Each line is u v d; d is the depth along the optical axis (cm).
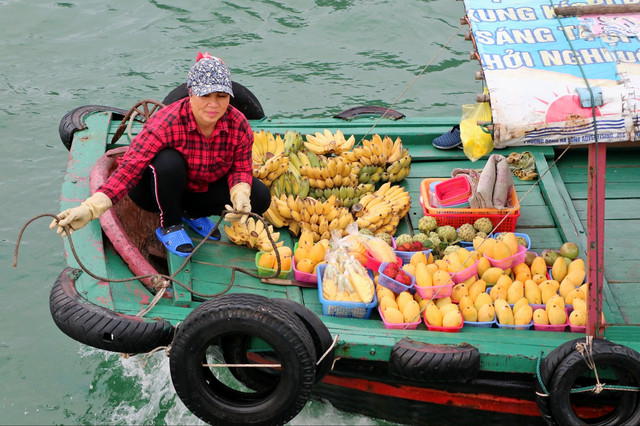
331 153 639
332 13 1051
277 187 591
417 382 460
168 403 536
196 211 540
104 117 668
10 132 824
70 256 491
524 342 446
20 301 629
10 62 940
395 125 702
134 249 496
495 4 485
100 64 936
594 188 420
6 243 688
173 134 478
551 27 457
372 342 439
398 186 623
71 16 1042
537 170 638
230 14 1050
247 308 409
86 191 559
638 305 500
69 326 436
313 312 446
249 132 501
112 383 554
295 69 931
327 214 562
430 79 915
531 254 522
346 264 499
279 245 531
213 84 456
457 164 668
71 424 524
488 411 471
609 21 458
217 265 525
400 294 479
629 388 427
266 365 429
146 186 512
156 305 466
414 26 1023
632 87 404
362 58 956
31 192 750
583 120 400
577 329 461
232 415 431
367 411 494
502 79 416
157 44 979
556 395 423
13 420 526
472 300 486
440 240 551
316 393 502
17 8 1055
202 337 413
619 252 551
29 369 566
